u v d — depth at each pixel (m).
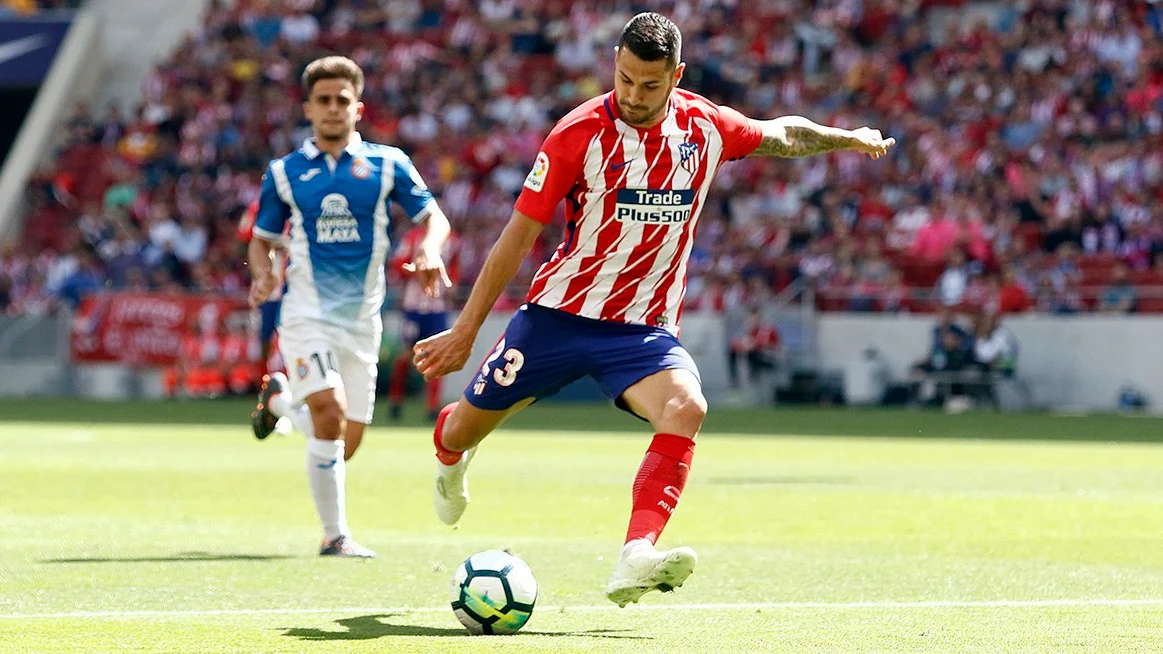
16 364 106.62
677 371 20.52
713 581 24.11
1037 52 109.25
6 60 138.50
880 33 118.88
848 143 22.14
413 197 29.62
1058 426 74.44
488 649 17.67
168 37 142.50
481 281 20.22
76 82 137.12
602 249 20.58
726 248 103.19
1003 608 21.16
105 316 105.12
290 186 29.34
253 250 29.89
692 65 116.50
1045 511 35.62
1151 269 93.75
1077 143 101.38
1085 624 19.70
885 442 62.94
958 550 28.31
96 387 105.12
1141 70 104.62
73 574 24.59
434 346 20.23
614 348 20.78
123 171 125.06
